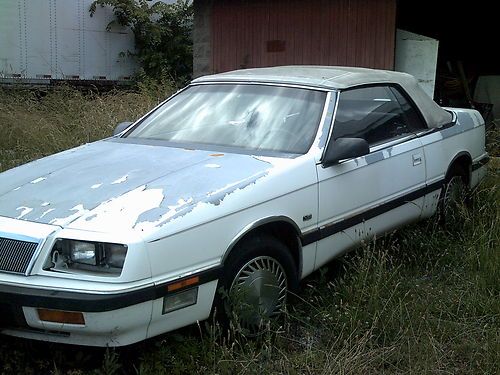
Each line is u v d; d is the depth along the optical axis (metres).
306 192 3.91
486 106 10.62
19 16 12.79
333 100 4.45
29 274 3.03
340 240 4.23
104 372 3.20
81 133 8.27
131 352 3.42
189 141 4.40
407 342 3.56
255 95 4.66
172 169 3.74
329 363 3.34
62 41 13.57
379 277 4.03
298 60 10.65
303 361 3.41
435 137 5.25
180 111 4.80
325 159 4.11
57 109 9.81
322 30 10.32
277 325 3.71
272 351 3.58
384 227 4.66
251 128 4.37
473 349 3.58
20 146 7.80
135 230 3.07
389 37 9.70
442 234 5.28
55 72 13.45
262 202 3.62
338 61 10.22
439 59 12.24
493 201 5.74
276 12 10.80
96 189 3.47
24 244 3.09
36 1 13.02
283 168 3.83
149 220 3.14
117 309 2.94
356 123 4.56
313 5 10.35
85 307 2.90
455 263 4.82
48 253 3.05
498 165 6.93
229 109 4.61
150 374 3.23
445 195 5.42
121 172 3.71
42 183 3.63
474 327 3.82
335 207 4.15
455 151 5.50
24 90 11.34
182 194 3.39
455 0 12.17
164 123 4.72
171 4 16.28
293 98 4.52
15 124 8.48
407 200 4.84
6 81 12.34
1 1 12.51
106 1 13.98
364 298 3.94
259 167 3.79
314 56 10.46
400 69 9.85
